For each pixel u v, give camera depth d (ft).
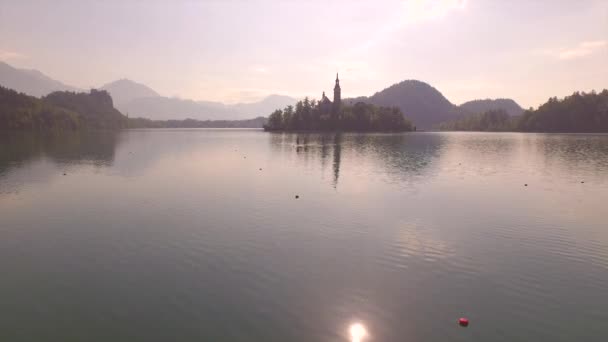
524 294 51.52
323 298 49.88
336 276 56.75
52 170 170.60
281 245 69.87
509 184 136.36
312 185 132.05
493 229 80.59
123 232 77.87
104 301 49.57
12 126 558.56
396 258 63.93
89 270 59.31
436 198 111.45
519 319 45.24
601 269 59.72
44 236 75.72
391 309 47.14
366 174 158.81
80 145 340.80
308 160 214.48
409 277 56.54
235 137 539.70
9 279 56.49
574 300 49.90
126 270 59.16
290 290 52.03
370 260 62.95
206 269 59.26
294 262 61.93
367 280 55.31
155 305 48.37
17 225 83.46
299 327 43.11
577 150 285.43
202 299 49.70
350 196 113.50
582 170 174.70
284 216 89.92
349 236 75.36
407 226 82.38
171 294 51.16
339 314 45.93
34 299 50.44
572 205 102.99
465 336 41.63
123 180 142.72
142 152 269.85
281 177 150.30
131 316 45.88
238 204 102.58
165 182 138.21
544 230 80.18
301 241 72.13
